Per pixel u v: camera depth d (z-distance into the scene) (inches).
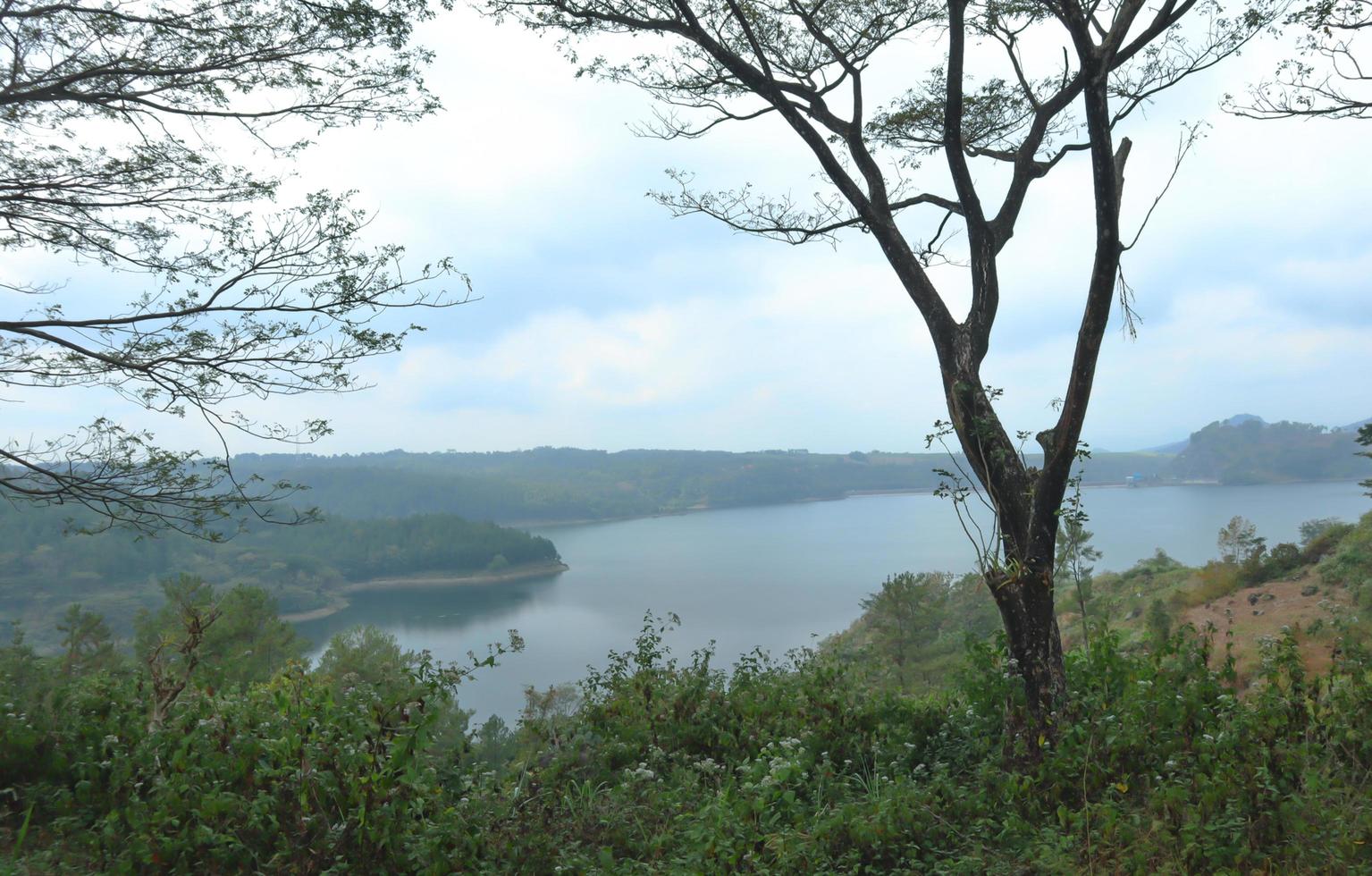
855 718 222.4
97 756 177.6
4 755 173.9
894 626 1040.8
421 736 157.2
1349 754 166.6
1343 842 134.2
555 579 5748.0
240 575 4185.5
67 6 209.6
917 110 298.4
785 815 171.9
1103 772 172.4
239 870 142.1
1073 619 881.5
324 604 4382.4
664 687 244.2
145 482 225.3
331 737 160.9
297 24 222.5
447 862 148.3
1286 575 925.8
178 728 177.2
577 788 199.2
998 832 163.9
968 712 218.4
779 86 254.4
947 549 6702.8
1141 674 198.2
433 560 5733.3
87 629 700.0
